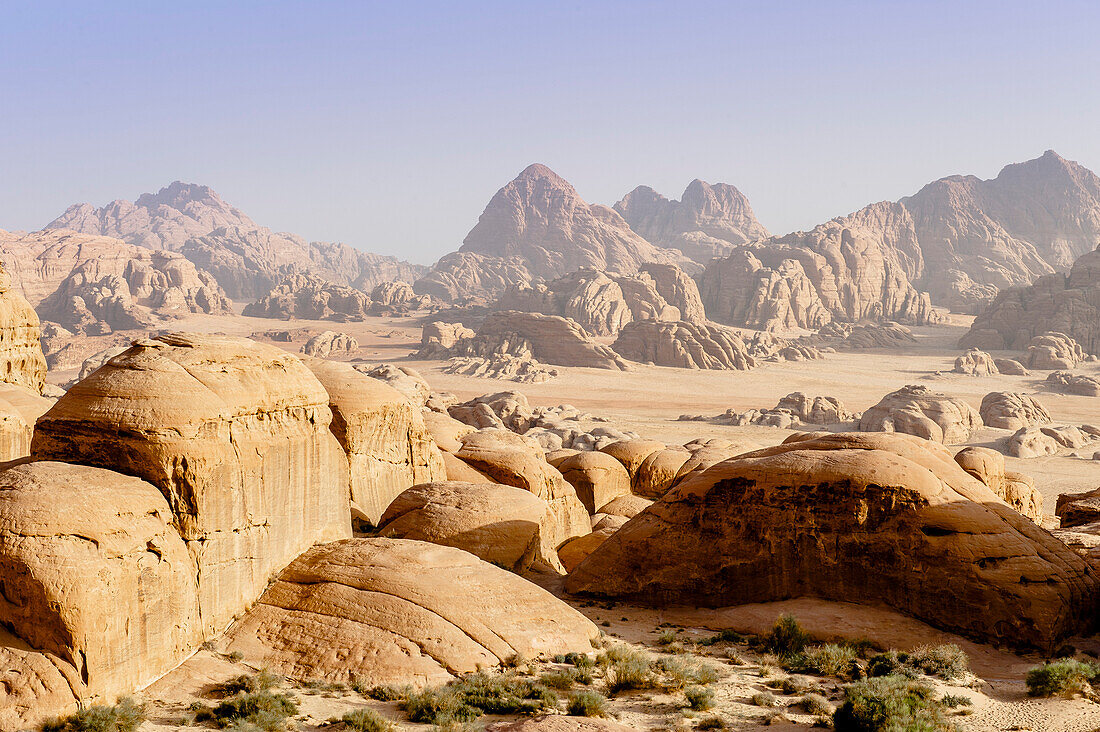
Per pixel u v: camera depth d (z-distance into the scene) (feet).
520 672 57.06
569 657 60.49
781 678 59.26
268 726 46.26
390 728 47.70
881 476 74.33
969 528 70.95
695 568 78.79
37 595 47.37
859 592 74.02
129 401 58.44
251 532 62.08
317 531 69.21
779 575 76.54
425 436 101.45
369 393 92.58
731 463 81.25
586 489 123.24
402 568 63.10
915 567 71.56
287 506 65.82
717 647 67.05
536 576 84.89
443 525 80.89
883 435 81.87
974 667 62.85
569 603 78.84
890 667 59.67
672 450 138.31
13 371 114.01
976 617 68.49
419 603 59.82
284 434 66.18
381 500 92.43
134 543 52.13
